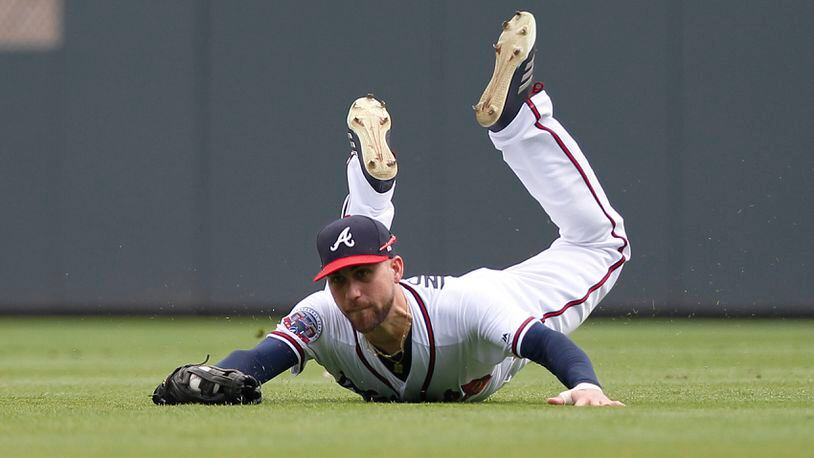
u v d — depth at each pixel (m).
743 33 42.06
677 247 42.34
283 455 8.95
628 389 18.41
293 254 43.88
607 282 18.59
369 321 13.46
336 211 43.84
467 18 43.59
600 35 42.66
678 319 44.19
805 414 12.33
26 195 44.62
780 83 41.81
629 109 42.53
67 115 44.44
